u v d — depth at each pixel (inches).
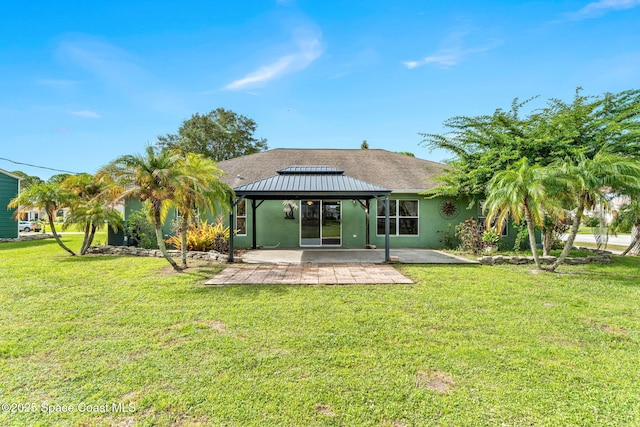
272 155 716.0
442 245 585.6
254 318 204.5
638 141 406.3
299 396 121.8
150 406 116.3
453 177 520.7
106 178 361.7
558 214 368.2
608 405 117.0
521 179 335.0
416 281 305.6
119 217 497.7
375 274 336.8
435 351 159.2
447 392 124.9
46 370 140.9
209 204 411.2
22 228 1259.8
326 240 592.4
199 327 189.2
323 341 170.1
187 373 138.2
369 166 663.1
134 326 191.2
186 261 402.3
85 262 398.3
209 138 1478.8
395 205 587.2
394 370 141.0
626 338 176.7
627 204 492.1
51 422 108.0
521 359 151.3
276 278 316.8
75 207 457.7
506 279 313.7
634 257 479.2
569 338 175.9
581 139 433.4
